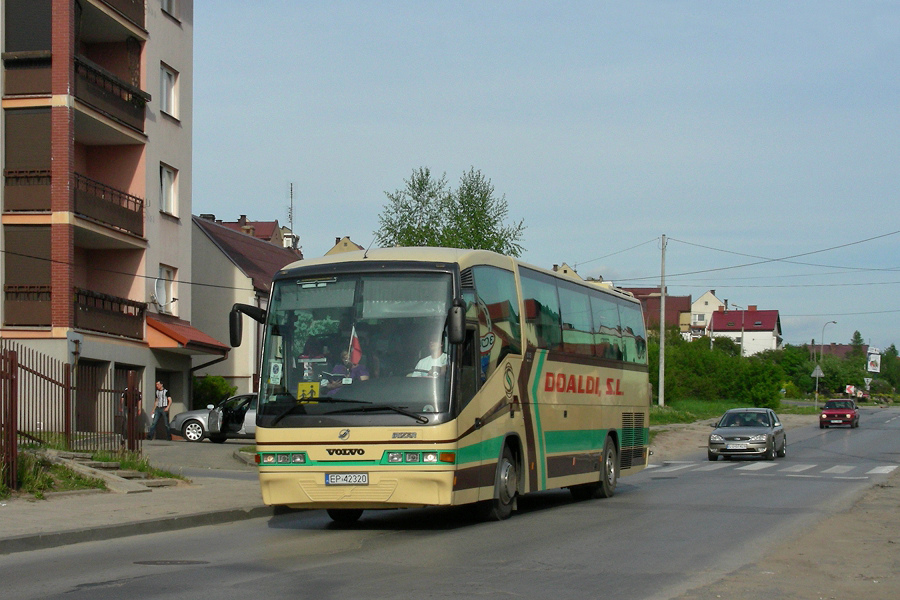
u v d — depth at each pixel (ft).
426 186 138.41
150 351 111.45
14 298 96.07
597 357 61.46
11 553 36.65
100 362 101.65
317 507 41.37
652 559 34.47
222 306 155.43
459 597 27.35
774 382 236.43
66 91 96.12
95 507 47.52
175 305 119.14
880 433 172.45
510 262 49.70
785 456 110.63
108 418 65.92
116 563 34.17
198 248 156.56
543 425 51.75
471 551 36.58
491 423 44.88
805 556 34.94
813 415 250.98
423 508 53.62
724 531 42.55
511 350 48.16
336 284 42.80
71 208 96.22
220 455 83.66
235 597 27.35
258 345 157.48
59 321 94.58
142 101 110.73
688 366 239.09
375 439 40.29
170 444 93.09
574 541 39.29
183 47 121.80
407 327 41.63
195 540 40.75
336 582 29.81
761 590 28.32
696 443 136.15
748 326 539.29
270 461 41.37
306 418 41.09
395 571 31.94
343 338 41.93
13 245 95.91
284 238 227.61
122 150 111.55
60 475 53.72
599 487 60.80
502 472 46.60
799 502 56.39
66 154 96.02
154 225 113.60
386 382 40.93
